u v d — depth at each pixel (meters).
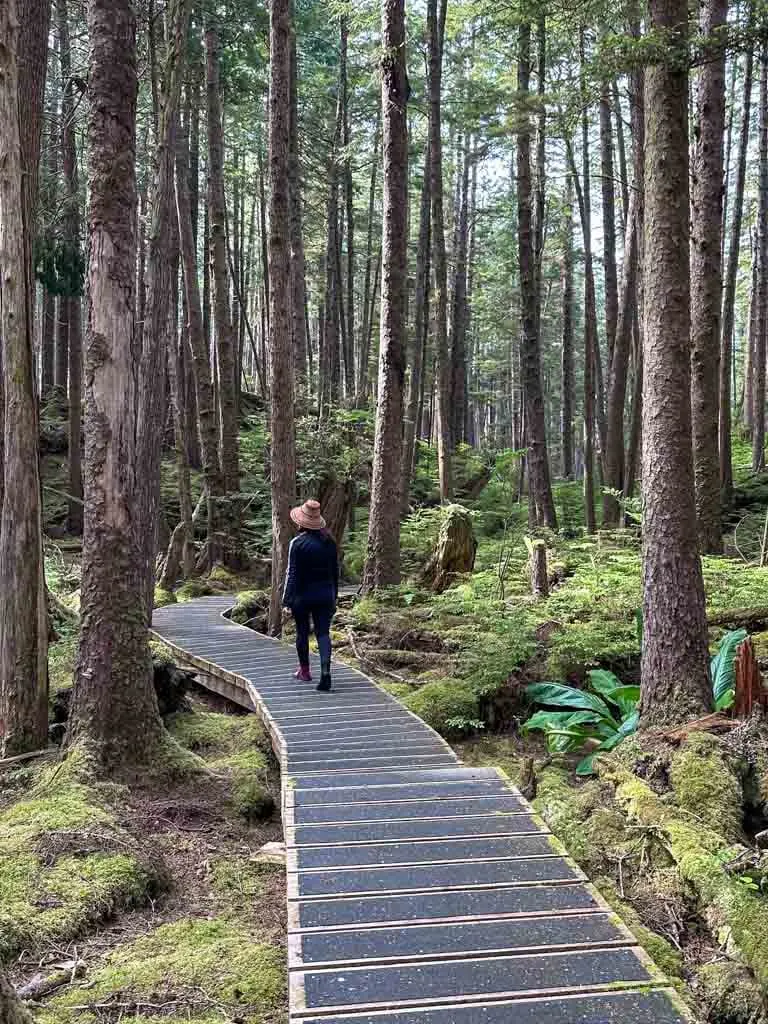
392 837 4.60
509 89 17.77
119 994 3.54
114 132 6.23
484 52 20.66
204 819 5.78
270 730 7.31
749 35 5.70
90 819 5.11
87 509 6.35
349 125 27.23
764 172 21.55
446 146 28.97
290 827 4.75
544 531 14.70
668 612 6.18
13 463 6.51
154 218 10.74
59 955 3.94
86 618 6.31
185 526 17.02
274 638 11.83
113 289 6.26
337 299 25.66
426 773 5.82
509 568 12.98
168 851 5.23
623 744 6.25
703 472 10.95
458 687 8.52
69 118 12.48
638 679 8.58
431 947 3.45
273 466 12.05
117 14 6.25
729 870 4.40
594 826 5.25
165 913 4.53
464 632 9.41
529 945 3.46
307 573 8.59
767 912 4.01
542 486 15.30
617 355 17.64
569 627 9.05
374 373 33.59
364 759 6.29
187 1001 3.50
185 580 17.81
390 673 9.73
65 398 27.25
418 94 23.44
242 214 36.56
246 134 30.08
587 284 18.34
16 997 2.76
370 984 3.18
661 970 3.63
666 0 6.21
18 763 6.32
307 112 27.02
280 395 11.92
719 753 5.53
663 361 6.18
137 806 5.77
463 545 12.80
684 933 4.18
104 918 4.34
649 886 4.62
